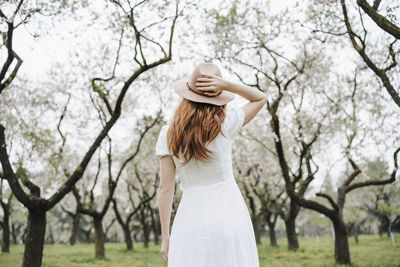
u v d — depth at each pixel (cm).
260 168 2203
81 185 2547
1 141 847
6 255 1770
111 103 1541
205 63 205
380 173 2250
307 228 4909
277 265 1298
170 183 198
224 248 183
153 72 1528
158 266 1408
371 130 1170
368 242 2361
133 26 884
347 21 746
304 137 1329
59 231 4272
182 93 198
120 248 2545
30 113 1351
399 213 2109
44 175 2020
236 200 196
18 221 3059
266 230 4478
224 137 196
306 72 1266
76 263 1491
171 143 194
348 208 2594
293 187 1226
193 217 190
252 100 206
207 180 195
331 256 1560
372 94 1189
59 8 771
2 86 792
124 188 2969
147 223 3081
